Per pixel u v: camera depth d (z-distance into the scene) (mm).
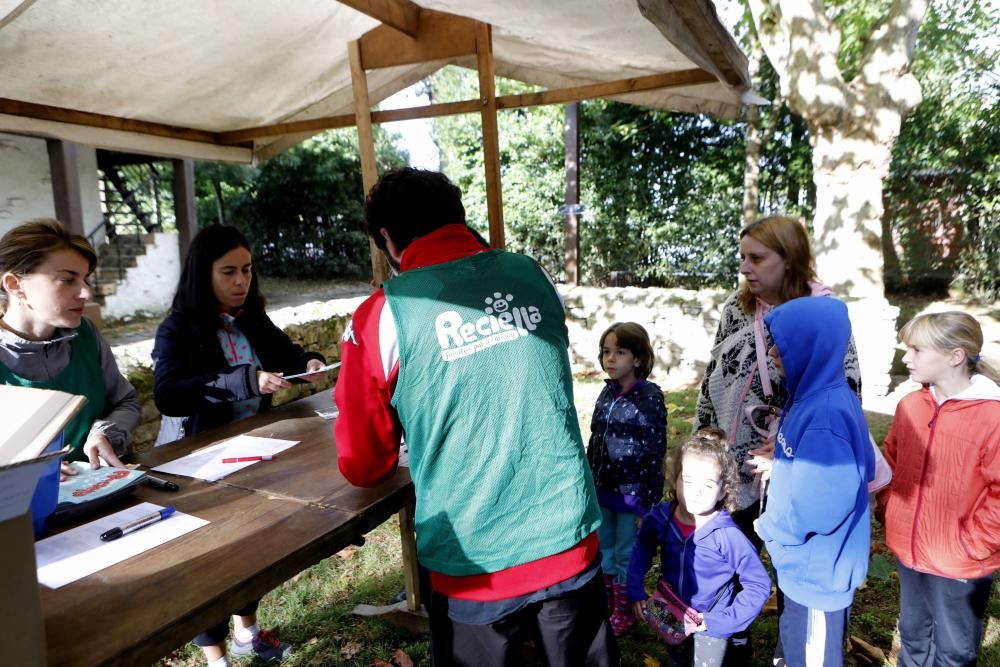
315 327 5297
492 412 1194
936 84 9266
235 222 16438
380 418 1310
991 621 2359
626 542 2367
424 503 1244
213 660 2076
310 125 3426
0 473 745
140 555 1254
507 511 1203
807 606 1615
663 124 9414
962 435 1685
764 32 6836
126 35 2293
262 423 2217
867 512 1589
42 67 2400
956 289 9781
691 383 5848
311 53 2859
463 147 10891
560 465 1229
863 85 6426
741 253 1934
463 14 2301
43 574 1179
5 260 1572
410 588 2465
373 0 2354
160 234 10977
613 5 1976
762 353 1874
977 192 9461
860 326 5320
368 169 2873
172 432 2402
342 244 16406
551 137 9828
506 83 10055
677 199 9594
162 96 2955
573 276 8570
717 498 1754
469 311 1211
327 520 1403
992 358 5805
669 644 1851
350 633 2465
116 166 11719
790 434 1598
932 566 1756
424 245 1305
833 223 6695
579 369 6410
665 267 9773
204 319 2160
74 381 1806
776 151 9375
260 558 1232
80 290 1647
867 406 5066
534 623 1275
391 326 1206
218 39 2506
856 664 2170
